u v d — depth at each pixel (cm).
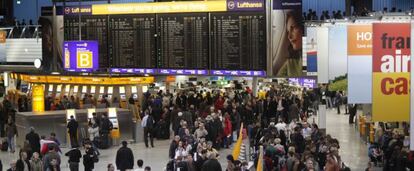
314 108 3216
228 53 2869
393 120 1278
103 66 3136
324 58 2047
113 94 3178
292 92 3278
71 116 2366
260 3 2786
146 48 3030
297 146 1875
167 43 2984
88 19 3155
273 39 2792
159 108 2667
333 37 1848
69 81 3309
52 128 2431
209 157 1627
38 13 4128
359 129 2750
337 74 1862
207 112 2592
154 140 2634
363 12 2823
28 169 1741
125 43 3075
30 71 3522
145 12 3016
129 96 3177
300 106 2986
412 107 1069
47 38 3275
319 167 1681
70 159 1844
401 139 1828
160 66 3014
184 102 2878
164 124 2639
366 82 1408
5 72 3794
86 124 2464
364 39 1405
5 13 4088
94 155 1873
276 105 2708
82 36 3178
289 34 2770
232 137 2495
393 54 1274
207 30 2897
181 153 1806
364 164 2102
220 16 2867
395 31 1273
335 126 3038
